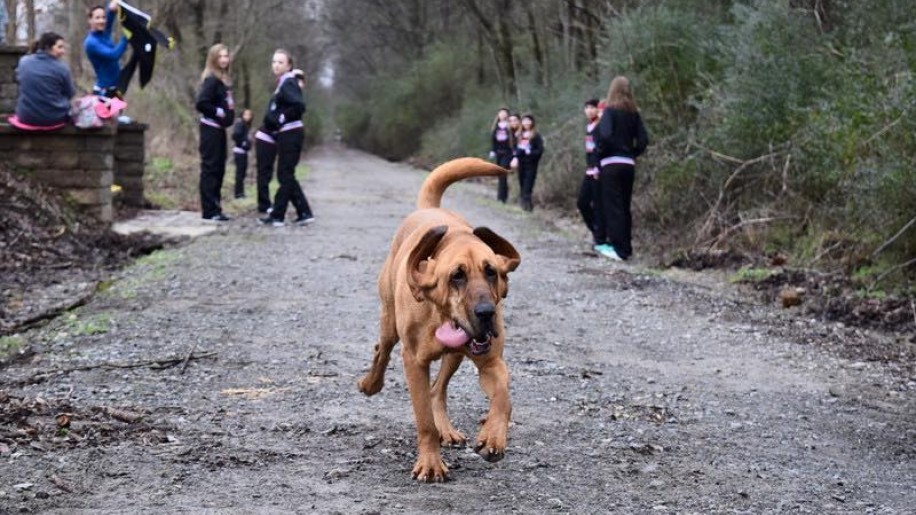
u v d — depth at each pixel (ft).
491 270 14.73
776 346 26.17
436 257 15.05
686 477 16.16
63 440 16.75
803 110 41.19
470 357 15.33
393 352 24.08
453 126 146.92
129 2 104.99
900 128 34.73
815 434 18.86
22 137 43.70
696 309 30.81
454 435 17.54
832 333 27.94
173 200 60.08
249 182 84.38
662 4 60.23
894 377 23.38
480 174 18.88
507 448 17.35
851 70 39.91
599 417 19.38
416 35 182.80
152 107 82.94
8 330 26.03
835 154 38.09
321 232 47.44
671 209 50.03
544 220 60.39
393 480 15.60
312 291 31.83
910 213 33.96
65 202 43.57
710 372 23.36
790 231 42.16
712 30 56.39
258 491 14.92
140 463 15.88
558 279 35.86
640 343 26.21
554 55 111.45
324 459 16.47
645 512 14.60
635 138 43.09
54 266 35.83
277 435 17.62
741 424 19.26
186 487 14.98
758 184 45.70
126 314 27.91
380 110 197.67
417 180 101.24
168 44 51.01
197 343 24.53
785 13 45.93
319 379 21.47
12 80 47.65
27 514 13.75
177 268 35.68
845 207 38.09
